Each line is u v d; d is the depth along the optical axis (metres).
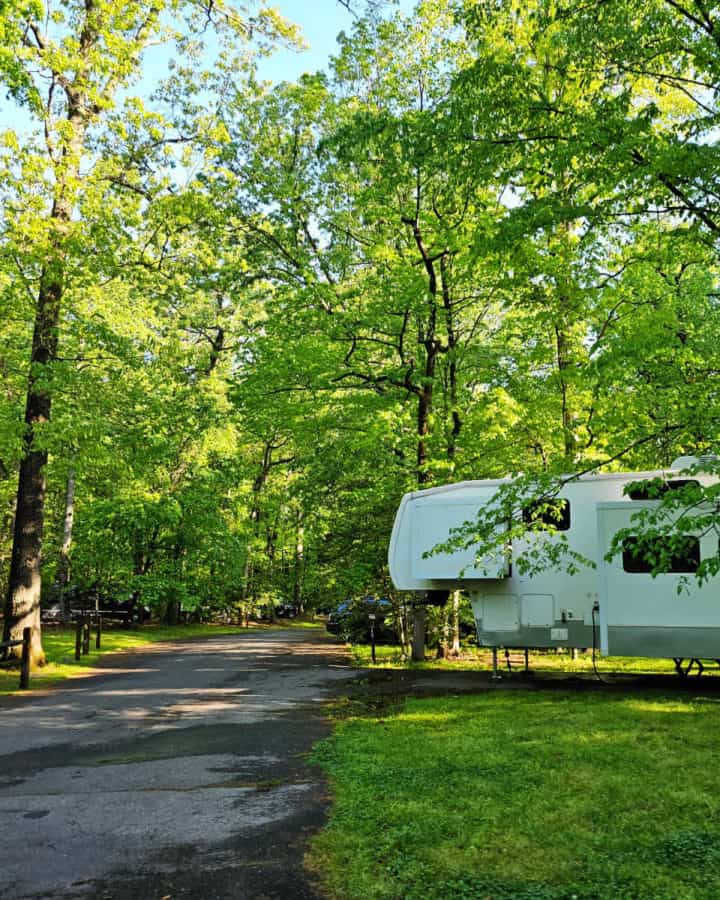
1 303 15.25
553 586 12.70
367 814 5.38
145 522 27.58
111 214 14.96
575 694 11.12
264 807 5.66
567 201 9.97
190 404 27.70
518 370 17.14
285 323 17.02
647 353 10.22
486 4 11.30
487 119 10.22
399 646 21.14
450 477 16.91
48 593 31.69
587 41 9.64
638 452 12.46
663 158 8.65
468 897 3.99
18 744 8.24
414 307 16.06
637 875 4.20
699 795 5.64
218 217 17.08
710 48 9.26
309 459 20.23
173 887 4.22
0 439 14.67
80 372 16.23
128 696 11.74
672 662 15.84
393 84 16.77
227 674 14.59
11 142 13.48
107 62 14.68
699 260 12.67
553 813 5.28
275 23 16.56
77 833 5.14
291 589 40.31
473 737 7.87
